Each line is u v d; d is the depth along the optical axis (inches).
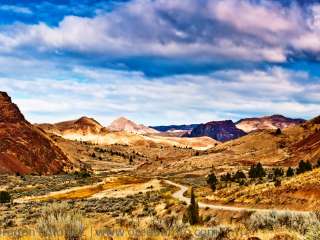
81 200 3361.2
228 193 2726.4
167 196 3339.1
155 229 682.2
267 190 2299.5
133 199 3294.8
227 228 589.0
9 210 2517.2
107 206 2605.8
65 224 545.6
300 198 1998.0
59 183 5930.1
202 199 2822.3
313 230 403.9
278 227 618.5
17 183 5949.8
